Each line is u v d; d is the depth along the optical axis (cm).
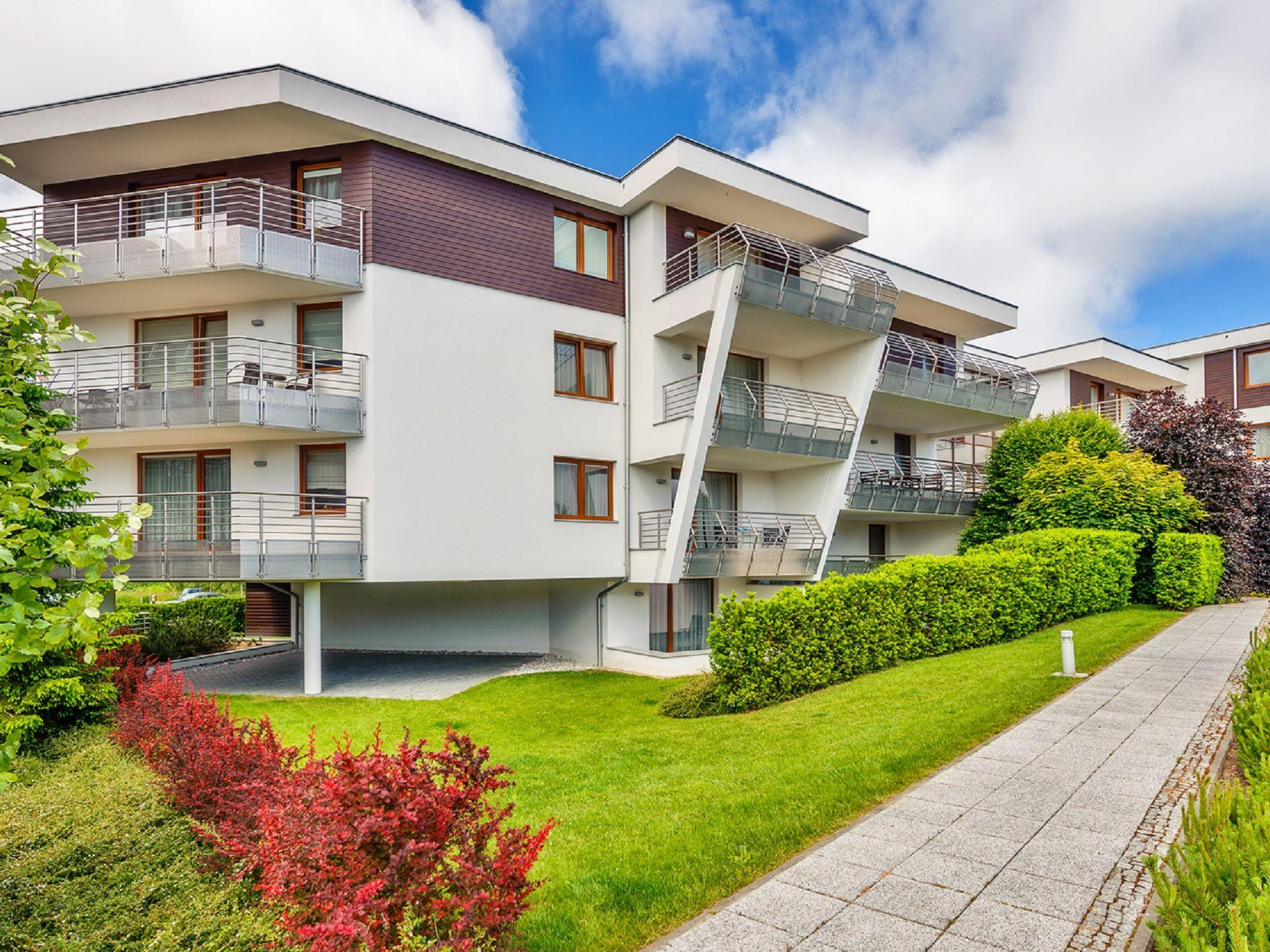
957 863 455
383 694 1245
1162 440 1952
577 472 1492
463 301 1349
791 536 1669
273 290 1281
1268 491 2084
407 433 1277
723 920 400
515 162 1406
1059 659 1052
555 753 815
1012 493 1938
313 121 1224
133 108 1230
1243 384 2866
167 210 1345
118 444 1359
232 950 321
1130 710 779
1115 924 379
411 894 286
